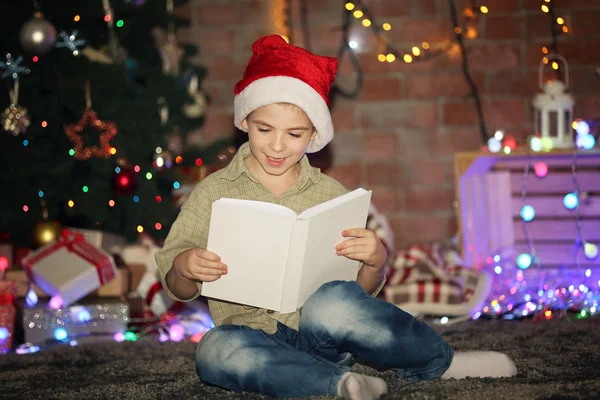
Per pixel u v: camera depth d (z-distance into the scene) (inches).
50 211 137.9
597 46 157.8
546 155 139.6
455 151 163.3
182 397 68.8
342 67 166.1
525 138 161.2
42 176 135.8
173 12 163.2
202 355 65.7
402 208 164.9
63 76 134.8
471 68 162.4
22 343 112.7
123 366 88.8
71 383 79.7
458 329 111.9
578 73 158.7
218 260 62.4
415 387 64.9
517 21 160.7
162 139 144.6
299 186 71.1
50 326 114.3
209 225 68.1
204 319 125.1
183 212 71.0
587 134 140.7
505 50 161.3
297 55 70.1
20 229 138.3
